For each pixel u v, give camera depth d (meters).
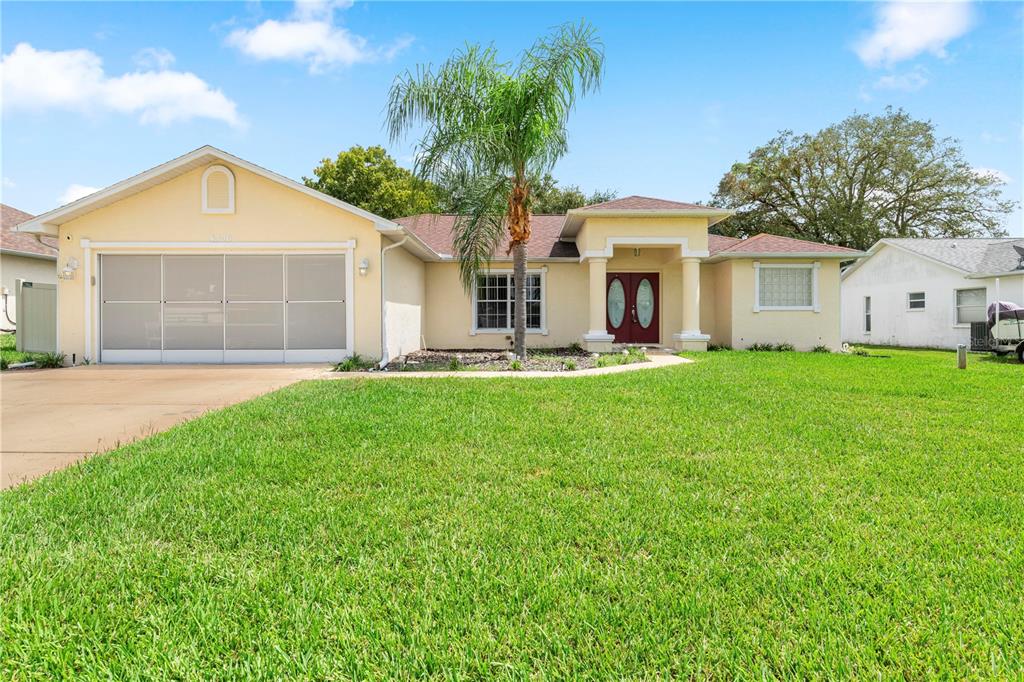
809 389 8.33
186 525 3.30
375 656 2.10
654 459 4.64
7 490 3.93
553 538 3.13
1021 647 2.14
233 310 12.63
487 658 2.09
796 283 16.88
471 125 11.72
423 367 11.75
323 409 6.62
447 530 3.24
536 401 7.22
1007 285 18.14
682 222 15.55
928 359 14.06
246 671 2.01
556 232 19.59
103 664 2.05
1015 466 4.43
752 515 3.47
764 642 2.18
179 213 12.25
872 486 3.97
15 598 2.48
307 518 3.38
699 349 15.70
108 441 5.48
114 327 12.59
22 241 18.06
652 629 2.26
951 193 30.47
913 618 2.35
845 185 32.66
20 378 10.00
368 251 12.32
